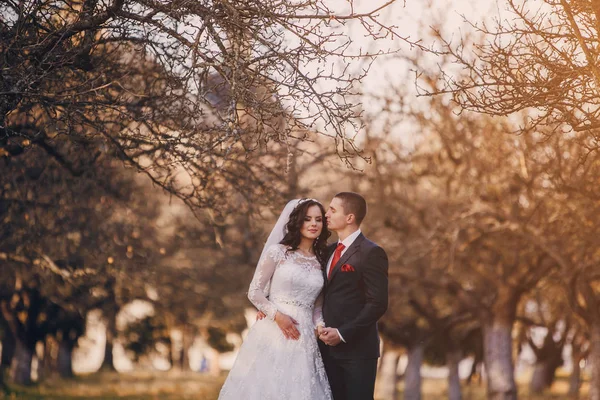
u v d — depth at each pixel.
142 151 9.94
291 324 7.07
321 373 7.12
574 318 23.34
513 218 17.67
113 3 6.99
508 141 17.33
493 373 20.44
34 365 39.84
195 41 6.55
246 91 6.41
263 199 11.68
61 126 9.91
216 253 26.67
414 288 22.73
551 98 7.05
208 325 36.62
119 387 33.00
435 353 31.98
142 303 37.59
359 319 7.00
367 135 19.50
